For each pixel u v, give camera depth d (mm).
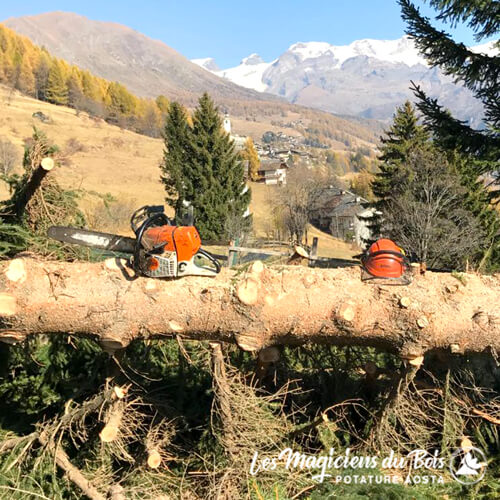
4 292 2824
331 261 4418
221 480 3057
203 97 28688
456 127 8711
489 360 3904
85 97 92375
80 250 4035
